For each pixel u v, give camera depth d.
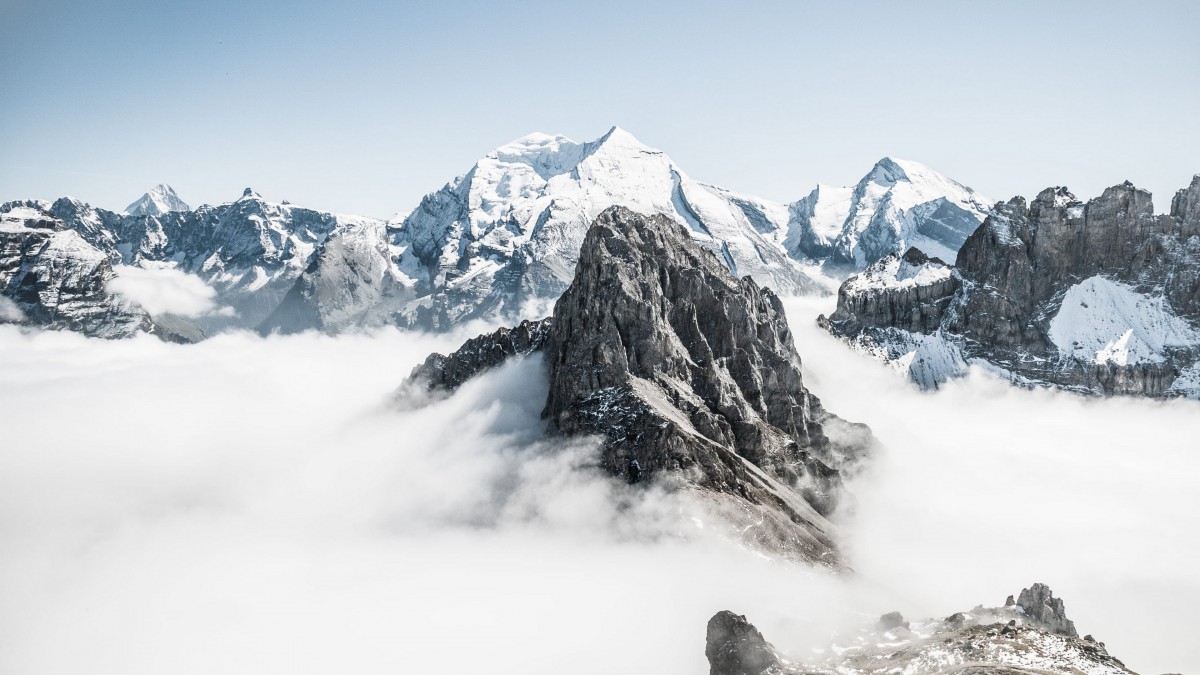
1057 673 126.00
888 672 135.12
